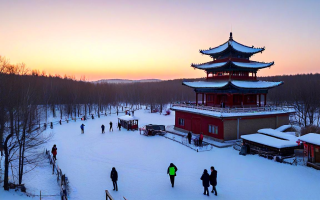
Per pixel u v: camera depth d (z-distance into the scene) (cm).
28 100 2397
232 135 3616
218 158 2780
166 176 2214
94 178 2169
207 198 1745
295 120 6338
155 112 8912
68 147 3322
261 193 1827
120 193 1841
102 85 11944
